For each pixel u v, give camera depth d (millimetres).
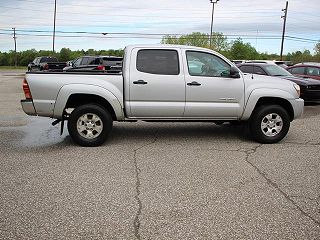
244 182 4980
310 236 3541
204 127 8742
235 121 7438
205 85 6883
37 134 7871
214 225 3736
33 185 4785
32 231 3588
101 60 17875
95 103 6844
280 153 6492
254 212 4043
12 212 3984
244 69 13055
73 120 6688
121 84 6691
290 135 8070
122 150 6570
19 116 10211
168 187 4762
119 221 3807
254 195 4523
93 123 6762
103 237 3494
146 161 5910
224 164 5789
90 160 5930
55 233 3555
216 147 6867
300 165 5781
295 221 3840
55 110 6586
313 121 9953
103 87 6621
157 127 8695
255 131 7168
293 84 7371
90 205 4180
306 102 13859
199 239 3471
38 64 33844
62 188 4688
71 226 3691
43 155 6203
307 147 6953
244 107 7078
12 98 14727
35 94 6535
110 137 7570
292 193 4605
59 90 6527
